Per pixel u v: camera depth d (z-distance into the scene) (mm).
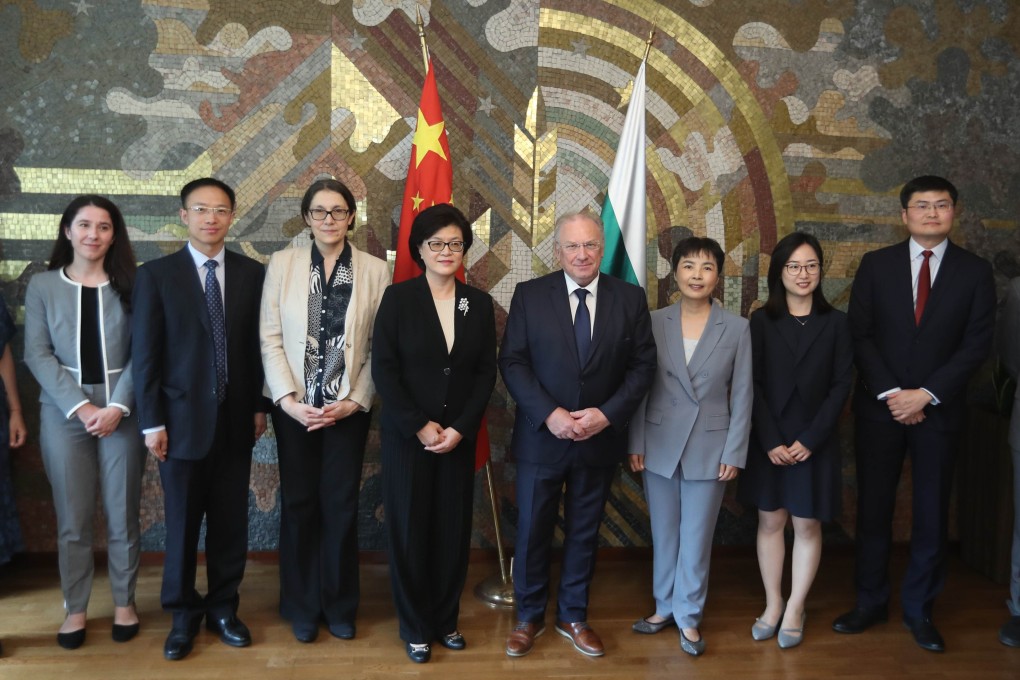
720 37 3205
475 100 3119
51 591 2844
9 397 2736
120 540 2486
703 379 2529
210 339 2367
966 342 2643
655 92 3201
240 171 3029
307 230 3076
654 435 2582
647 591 3010
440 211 2387
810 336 2607
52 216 2973
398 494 2391
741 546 3350
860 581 2758
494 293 3162
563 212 3172
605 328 2430
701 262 2502
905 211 2725
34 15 2916
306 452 2488
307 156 3057
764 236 3264
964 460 3328
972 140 3316
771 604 2658
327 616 2562
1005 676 2428
